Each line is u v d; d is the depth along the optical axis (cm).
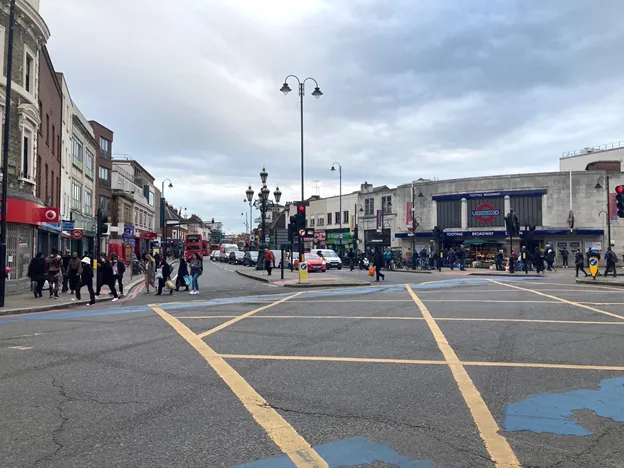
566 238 4228
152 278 2144
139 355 784
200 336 951
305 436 450
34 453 415
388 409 523
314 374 664
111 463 396
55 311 1495
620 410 518
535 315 1200
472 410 519
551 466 388
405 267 4350
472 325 1055
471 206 4622
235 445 430
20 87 2062
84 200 4197
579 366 702
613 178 4141
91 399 559
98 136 5022
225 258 7569
